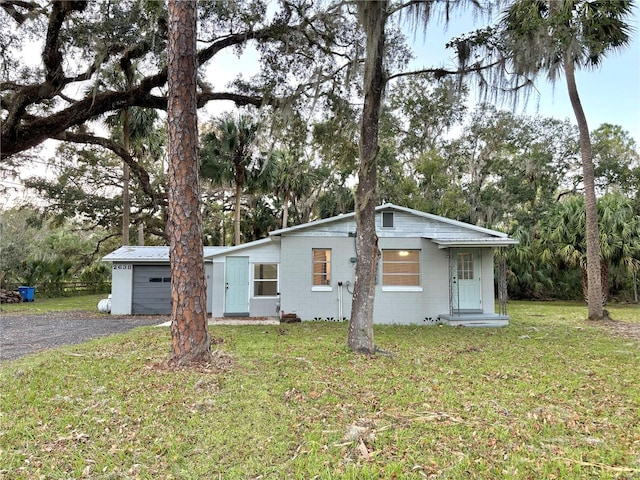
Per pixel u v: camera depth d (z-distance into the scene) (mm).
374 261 7711
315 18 9391
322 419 4172
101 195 24281
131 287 15766
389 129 17281
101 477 3064
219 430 3881
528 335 9906
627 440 3729
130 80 11328
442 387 5258
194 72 6469
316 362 6574
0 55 11297
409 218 12859
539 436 3812
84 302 21188
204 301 6418
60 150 21656
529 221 22766
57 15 9547
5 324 12469
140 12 9594
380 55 7676
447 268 12695
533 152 23969
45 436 3713
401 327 11492
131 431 3848
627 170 24672
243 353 7242
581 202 17391
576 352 7711
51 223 23625
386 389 5156
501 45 7578
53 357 6844
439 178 21031
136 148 22750
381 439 3697
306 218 27922
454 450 3510
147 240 34406
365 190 7777
